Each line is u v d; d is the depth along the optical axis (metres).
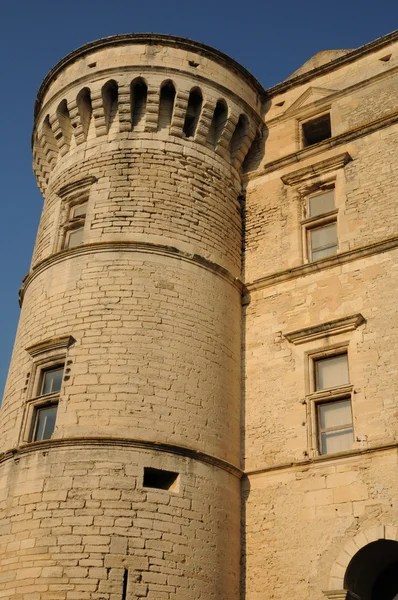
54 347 19.64
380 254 20.66
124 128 23.14
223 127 24.17
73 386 18.77
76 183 22.75
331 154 23.64
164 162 22.56
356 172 22.69
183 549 17.19
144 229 21.22
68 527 16.73
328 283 21.19
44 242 23.08
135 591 16.20
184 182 22.53
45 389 19.69
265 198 24.28
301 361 20.41
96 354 19.11
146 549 16.72
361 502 17.55
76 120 23.84
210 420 19.36
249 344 21.77
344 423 19.20
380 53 24.73
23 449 18.31
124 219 21.39
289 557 17.97
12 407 20.00
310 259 22.56
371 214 21.62
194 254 21.33
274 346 21.22
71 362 19.16
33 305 21.30
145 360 19.12
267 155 25.28
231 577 18.05
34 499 17.34
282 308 21.69
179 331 19.97
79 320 19.80
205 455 18.61
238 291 22.55
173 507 17.50
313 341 20.48
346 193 22.50
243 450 20.12
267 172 24.80
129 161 22.48
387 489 17.31
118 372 18.81
